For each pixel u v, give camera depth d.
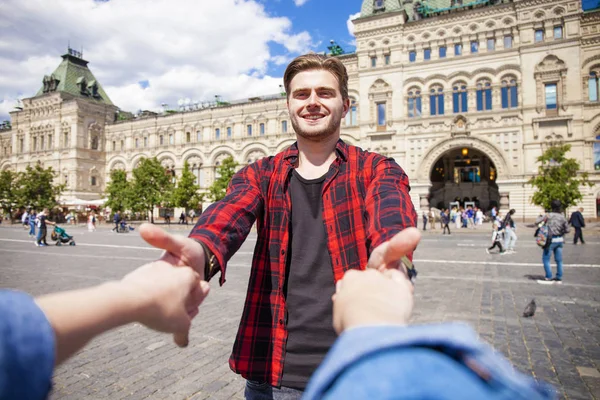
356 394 0.45
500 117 40.03
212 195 48.19
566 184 32.25
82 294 0.63
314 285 2.03
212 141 56.47
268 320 2.09
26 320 0.48
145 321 0.75
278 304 2.06
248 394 2.19
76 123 61.25
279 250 2.10
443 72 42.19
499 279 11.56
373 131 44.56
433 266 14.27
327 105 2.12
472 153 54.59
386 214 1.39
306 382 1.93
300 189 2.16
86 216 60.38
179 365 5.58
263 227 2.18
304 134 2.14
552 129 38.28
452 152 54.94
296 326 2.00
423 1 48.38
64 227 48.00
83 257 17.42
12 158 69.12
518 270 13.16
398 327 0.60
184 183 50.00
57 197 60.88
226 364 5.62
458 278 11.82
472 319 7.59
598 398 4.55
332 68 2.19
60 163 62.62
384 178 1.80
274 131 52.44
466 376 0.48
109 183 53.84
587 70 37.78
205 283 1.00
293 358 1.98
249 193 2.00
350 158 2.13
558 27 38.59
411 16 48.03
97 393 4.74
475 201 53.41
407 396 0.42
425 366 0.47
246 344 2.07
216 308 8.71
